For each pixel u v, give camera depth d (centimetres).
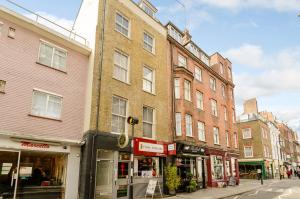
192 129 2008
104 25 1455
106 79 1383
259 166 3850
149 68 1748
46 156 1134
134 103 1525
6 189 977
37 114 1127
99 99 1309
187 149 1823
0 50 1057
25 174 1046
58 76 1248
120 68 1520
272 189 1991
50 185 1119
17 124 1042
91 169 1179
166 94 1836
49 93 1188
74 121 1266
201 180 2075
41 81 1170
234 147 2808
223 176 2388
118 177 1323
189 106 1998
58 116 1209
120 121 1424
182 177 1828
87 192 1141
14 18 1119
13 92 1059
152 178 1522
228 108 2888
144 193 1441
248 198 1459
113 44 1484
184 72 2011
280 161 4844
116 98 1435
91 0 1563
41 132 1116
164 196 1490
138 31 1714
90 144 1208
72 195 1162
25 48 1143
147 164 1522
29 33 1174
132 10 1705
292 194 1606
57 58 1275
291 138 6769
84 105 1337
